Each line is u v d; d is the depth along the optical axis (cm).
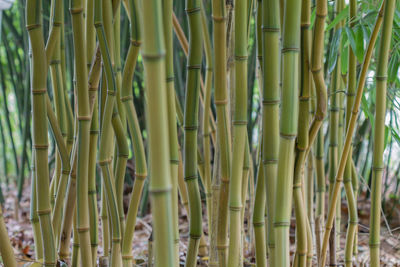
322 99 239
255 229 250
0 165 893
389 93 308
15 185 831
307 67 237
